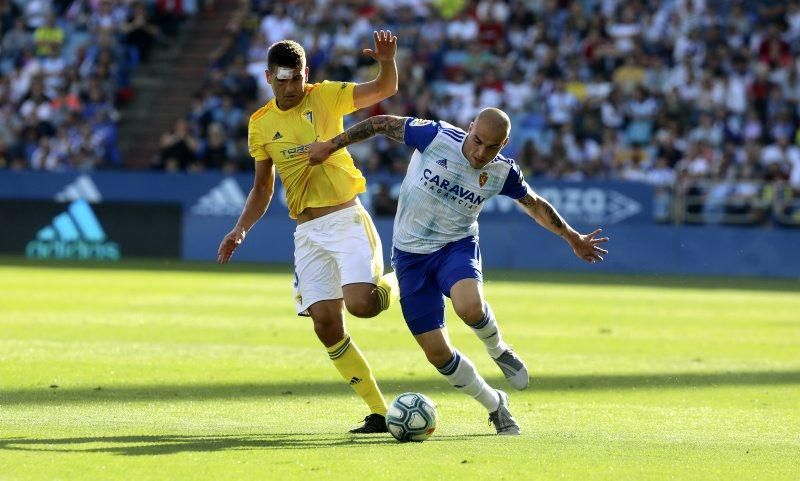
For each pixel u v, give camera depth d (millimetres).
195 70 120375
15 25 120375
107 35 118688
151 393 32344
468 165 25844
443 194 26094
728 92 105125
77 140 109188
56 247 103562
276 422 28188
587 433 27375
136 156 115312
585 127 104375
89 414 28625
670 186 97375
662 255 95562
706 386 36000
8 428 26281
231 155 106875
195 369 37438
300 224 28375
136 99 118625
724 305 67000
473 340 48125
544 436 26781
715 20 110375
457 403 31875
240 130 107875
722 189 96875
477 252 26734
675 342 48375
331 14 116688
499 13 114812
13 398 30844
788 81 105688
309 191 27859
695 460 23781
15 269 85250
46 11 122375
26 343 43156
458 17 115625
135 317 53656
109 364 38094
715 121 102875
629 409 31344
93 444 24312
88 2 121812
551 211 27250
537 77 108688
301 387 34094
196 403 30828
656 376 38125
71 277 78312
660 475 22141
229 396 32156
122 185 102500
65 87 113688
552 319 57125
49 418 27891
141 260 100188
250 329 49781
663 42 110938
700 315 60719
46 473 21250
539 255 97750
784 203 96188
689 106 105375
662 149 101312
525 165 101500
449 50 113812
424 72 111188
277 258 100125
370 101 27969
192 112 113000
